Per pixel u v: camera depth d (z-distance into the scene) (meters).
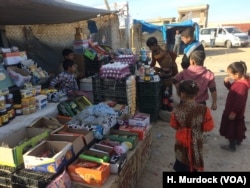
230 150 4.18
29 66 4.40
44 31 7.91
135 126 3.63
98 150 2.85
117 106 4.34
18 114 3.55
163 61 5.70
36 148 2.68
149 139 3.87
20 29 7.53
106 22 8.30
